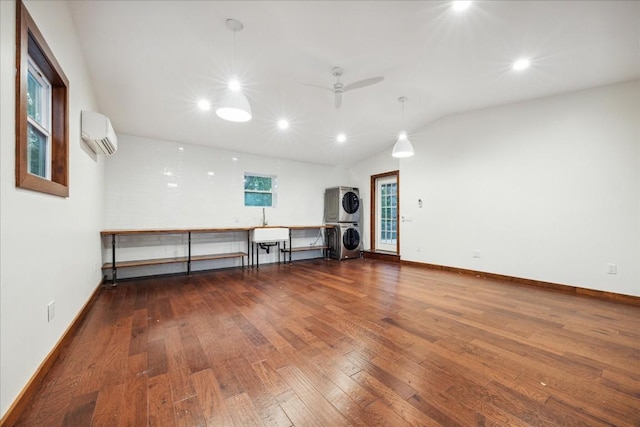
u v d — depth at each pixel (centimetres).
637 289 314
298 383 162
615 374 172
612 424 130
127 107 363
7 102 126
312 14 226
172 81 316
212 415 136
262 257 573
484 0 212
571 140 359
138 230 396
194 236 490
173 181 473
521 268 401
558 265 368
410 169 554
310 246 652
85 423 129
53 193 180
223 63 290
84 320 259
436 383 162
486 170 439
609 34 247
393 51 279
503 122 420
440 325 248
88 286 292
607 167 334
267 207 585
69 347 204
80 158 258
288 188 618
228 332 233
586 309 291
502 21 236
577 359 190
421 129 529
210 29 240
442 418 134
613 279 328
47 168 204
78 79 249
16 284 134
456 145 476
